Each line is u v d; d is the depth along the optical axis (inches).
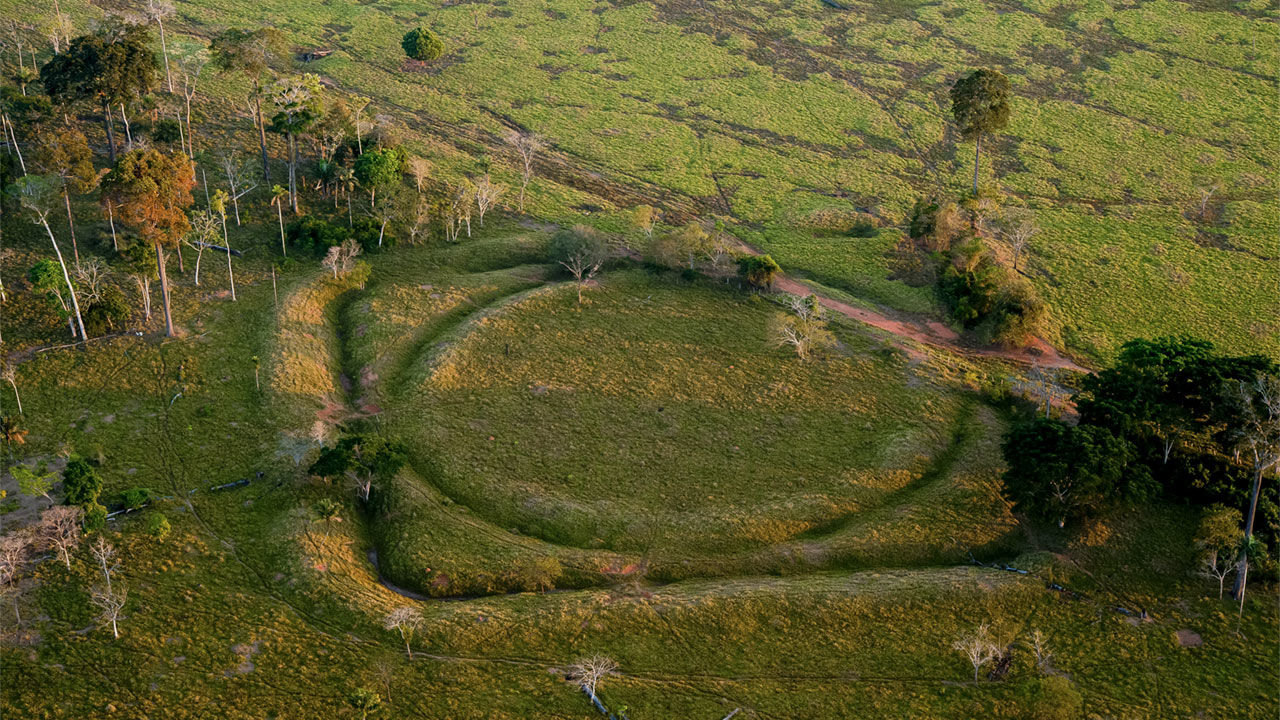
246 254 5017.2
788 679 3019.2
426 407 4101.9
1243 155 7066.9
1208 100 7790.4
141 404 3961.6
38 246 4790.8
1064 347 5007.4
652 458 3912.4
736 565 3454.7
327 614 3137.3
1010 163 7003.0
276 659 2970.0
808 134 7386.8
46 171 4658.0
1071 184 6732.3
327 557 3331.7
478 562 3383.4
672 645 3102.9
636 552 3481.8
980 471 3846.0
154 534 3329.2
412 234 5285.4
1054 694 2898.6
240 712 2800.2
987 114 5979.3
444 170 6240.2
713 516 3622.0
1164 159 7027.6
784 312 4911.4
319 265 4990.2
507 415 4092.0
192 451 3759.8
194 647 2977.4
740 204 6382.9
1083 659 3122.5
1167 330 5206.7
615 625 3139.8
